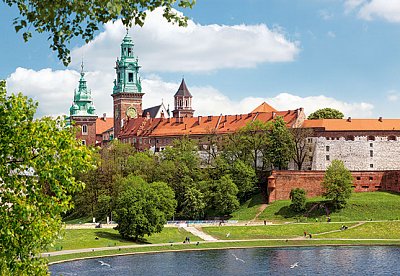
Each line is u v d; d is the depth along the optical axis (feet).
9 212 99.55
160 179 538.06
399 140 609.01
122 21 82.28
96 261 337.93
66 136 106.73
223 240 419.95
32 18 85.30
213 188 524.93
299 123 638.12
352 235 431.84
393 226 445.37
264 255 362.33
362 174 550.36
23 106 105.09
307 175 545.44
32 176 104.12
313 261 338.34
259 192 552.41
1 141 101.86
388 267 317.83
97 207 513.86
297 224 463.42
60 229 108.99
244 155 576.61
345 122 622.54
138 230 402.11
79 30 86.58
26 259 105.60
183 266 323.78
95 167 109.70
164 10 80.69
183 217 520.83
